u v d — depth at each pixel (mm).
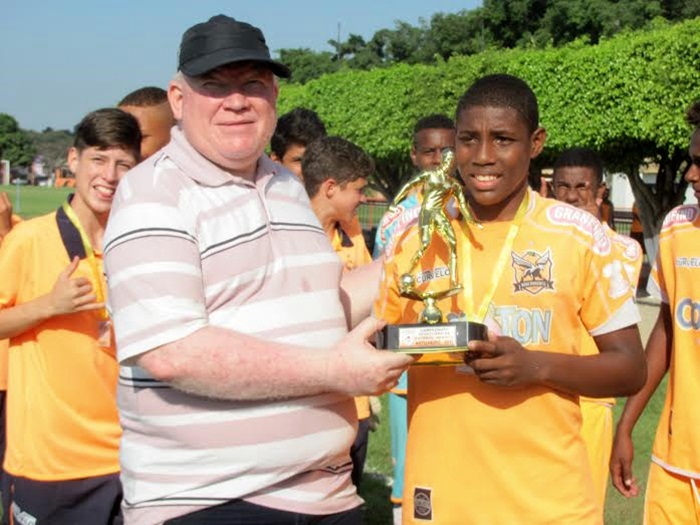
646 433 7645
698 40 15969
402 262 3170
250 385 2662
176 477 2805
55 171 120375
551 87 18547
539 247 2982
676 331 4016
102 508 4039
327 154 5352
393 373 2740
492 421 2938
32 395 3986
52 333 3945
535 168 19734
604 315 2998
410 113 23844
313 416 2869
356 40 66125
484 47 50062
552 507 2910
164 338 2650
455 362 2809
